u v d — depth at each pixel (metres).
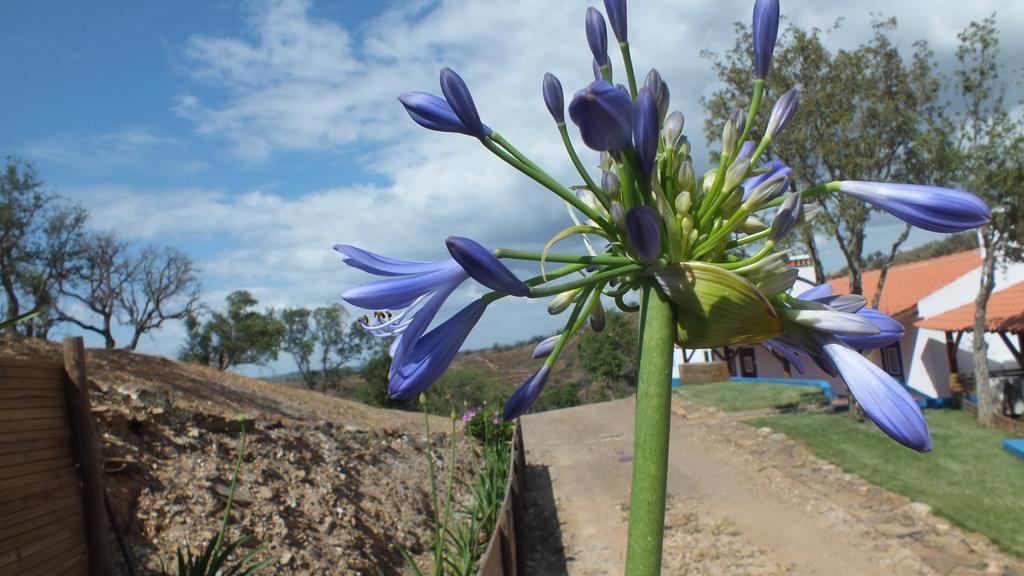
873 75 14.99
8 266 21.92
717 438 15.54
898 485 10.69
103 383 7.90
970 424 15.61
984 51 14.25
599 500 11.55
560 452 16.23
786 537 8.94
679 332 1.47
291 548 6.31
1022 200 14.27
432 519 8.69
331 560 6.47
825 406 18.84
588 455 15.51
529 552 9.35
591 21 1.69
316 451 9.03
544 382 1.53
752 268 1.48
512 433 13.16
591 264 1.45
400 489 9.22
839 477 11.45
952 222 1.46
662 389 1.36
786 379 25.83
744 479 11.86
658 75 1.55
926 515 9.29
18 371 4.14
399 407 29.78
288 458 8.21
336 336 35.75
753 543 8.80
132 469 6.14
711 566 8.16
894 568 7.74
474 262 1.37
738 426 16.69
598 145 1.39
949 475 11.09
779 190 1.48
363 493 8.48
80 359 4.46
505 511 6.70
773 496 10.77
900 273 25.31
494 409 13.59
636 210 1.32
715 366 28.19
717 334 1.42
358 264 1.69
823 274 16.12
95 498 4.48
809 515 9.72
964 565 7.68
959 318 18.73
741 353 28.19
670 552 8.70
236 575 4.91
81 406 4.47
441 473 11.08
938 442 13.70
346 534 7.07
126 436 6.70
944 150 14.71
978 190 14.60
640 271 1.44
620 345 34.59
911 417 1.36
